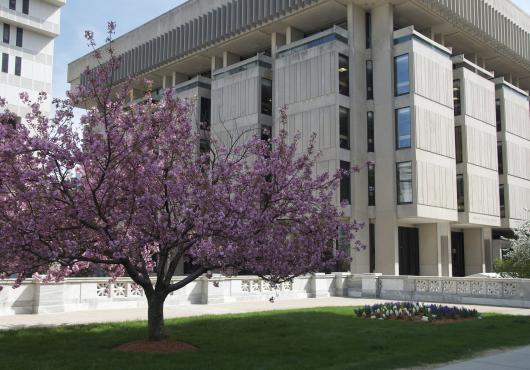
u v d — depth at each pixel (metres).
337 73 36.69
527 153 48.78
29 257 9.98
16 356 9.60
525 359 9.93
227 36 44.94
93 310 17.88
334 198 35.34
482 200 41.47
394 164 36.56
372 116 38.12
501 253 45.03
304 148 37.47
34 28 51.44
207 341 11.46
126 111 11.13
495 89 46.88
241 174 11.00
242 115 41.66
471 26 42.59
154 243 11.08
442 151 38.09
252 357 9.76
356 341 11.66
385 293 25.52
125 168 10.30
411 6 38.69
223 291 21.66
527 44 50.78
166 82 54.56
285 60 39.75
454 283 23.31
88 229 10.54
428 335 12.52
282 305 20.80
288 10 39.78
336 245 12.27
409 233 39.34
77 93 10.45
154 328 11.14
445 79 39.47
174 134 10.89
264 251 10.21
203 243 9.98
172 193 10.06
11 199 9.62
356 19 38.56
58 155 9.27
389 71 37.53
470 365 9.32
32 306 16.62
